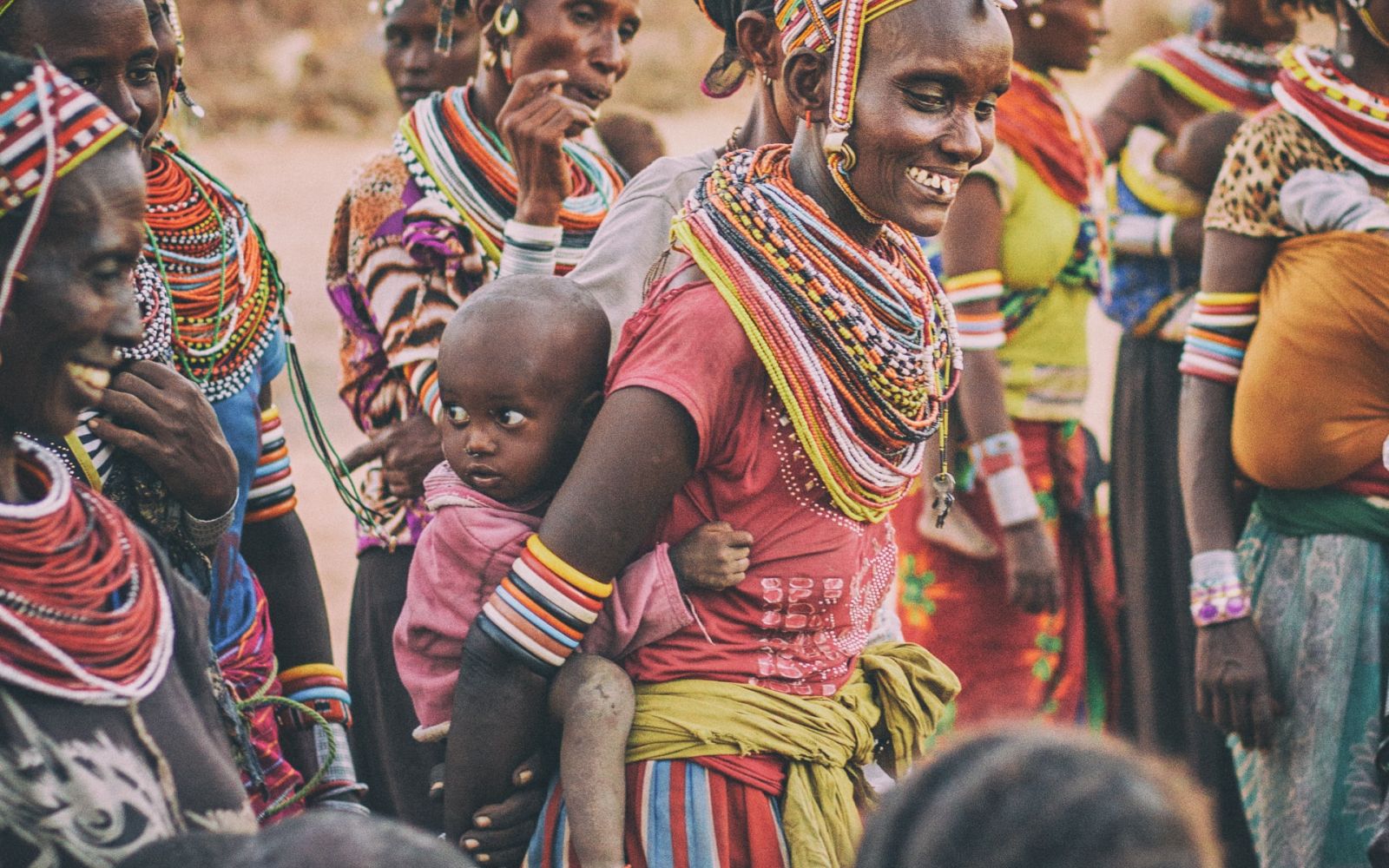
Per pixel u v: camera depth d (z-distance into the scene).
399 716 4.68
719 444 2.93
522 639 2.88
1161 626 5.95
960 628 5.65
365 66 18.92
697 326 2.89
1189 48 6.48
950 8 2.85
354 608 4.80
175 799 2.23
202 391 3.31
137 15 2.98
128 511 3.12
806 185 3.03
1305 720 4.48
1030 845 1.50
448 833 3.04
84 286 2.23
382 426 4.72
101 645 2.19
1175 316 6.04
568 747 2.92
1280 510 4.57
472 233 4.36
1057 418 5.77
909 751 3.26
